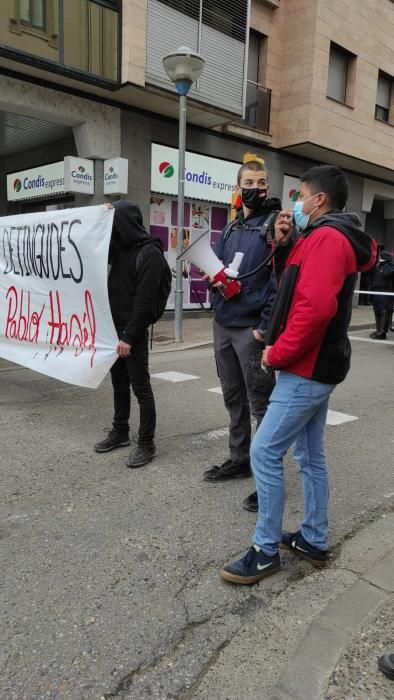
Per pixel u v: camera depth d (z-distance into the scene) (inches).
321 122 534.3
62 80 381.1
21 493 137.3
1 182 528.1
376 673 76.5
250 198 125.9
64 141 452.8
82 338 172.4
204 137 490.6
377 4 572.4
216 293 133.5
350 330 488.7
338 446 178.5
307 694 73.7
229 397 142.2
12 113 389.1
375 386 266.7
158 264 149.6
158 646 85.0
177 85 348.5
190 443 176.6
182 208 366.3
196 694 75.5
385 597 94.0
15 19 342.3
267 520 99.8
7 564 106.1
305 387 93.1
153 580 102.0
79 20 370.6
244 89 464.8
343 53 562.6
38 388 241.8
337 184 92.4
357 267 92.0
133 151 440.1
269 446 96.8
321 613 90.4
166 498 135.8
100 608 93.6
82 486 141.9
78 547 112.7
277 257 108.5
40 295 188.9
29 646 84.2
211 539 116.7
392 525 124.9
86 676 78.6
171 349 354.3
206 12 429.7
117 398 166.2
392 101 635.5
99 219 161.0
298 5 519.5
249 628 89.4
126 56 387.9
